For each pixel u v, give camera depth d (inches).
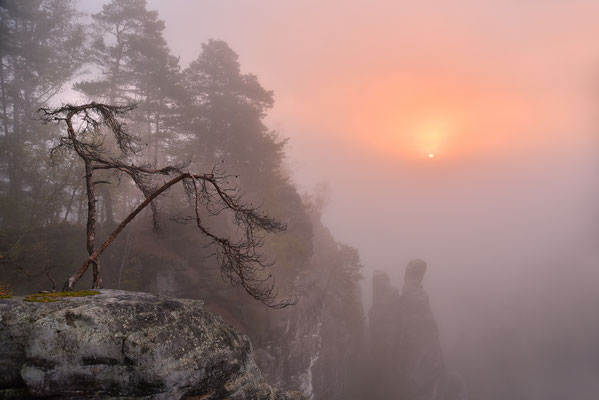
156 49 1428.4
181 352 163.2
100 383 150.1
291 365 1364.4
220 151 1464.1
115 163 267.3
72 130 250.1
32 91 1358.3
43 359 149.4
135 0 1541.6
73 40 1378.0
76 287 966.4
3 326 157.8
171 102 1430.9
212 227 1175.0
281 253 1314.0
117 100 1492.4
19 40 1331.2
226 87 1544.0
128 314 163.8
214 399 171.3
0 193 1132.5
